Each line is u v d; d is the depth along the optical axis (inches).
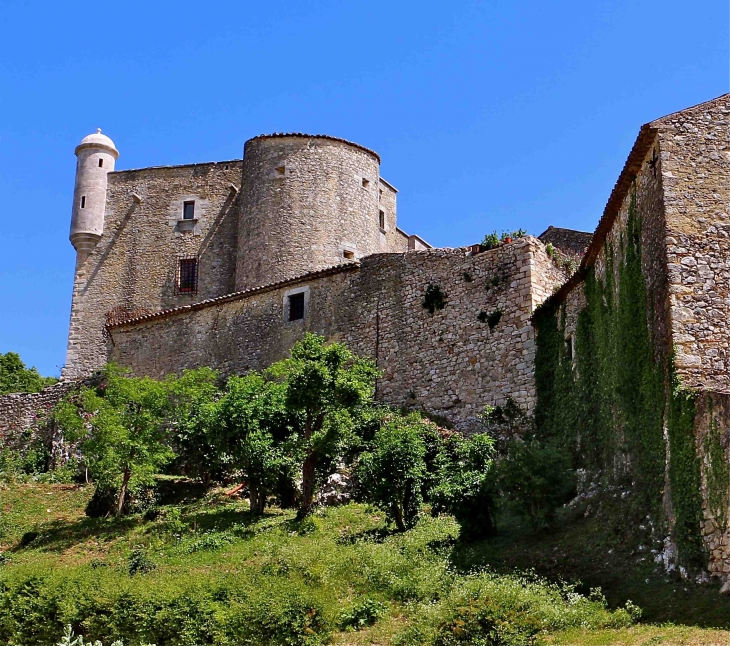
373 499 752.3
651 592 509.4
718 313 579.5
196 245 1676.9
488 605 498.0
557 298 896.9
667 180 617.0
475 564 612.4
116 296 1689.2
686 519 514.9
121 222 1732.3
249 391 918.4
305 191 1508.4
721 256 595.2
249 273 1497.3
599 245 761.6
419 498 745.0
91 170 1756.9
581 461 753.6
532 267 958.4
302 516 818.2
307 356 851.4
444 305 1029.2
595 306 768.3
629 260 672.4
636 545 565.3
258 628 547.5
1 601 649.6
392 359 1061.8
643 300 640.4
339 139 1551.4
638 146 648.4
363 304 1122.0
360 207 1549.0
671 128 634.2
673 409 545.3
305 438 839.1
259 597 573.6
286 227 1491.1
